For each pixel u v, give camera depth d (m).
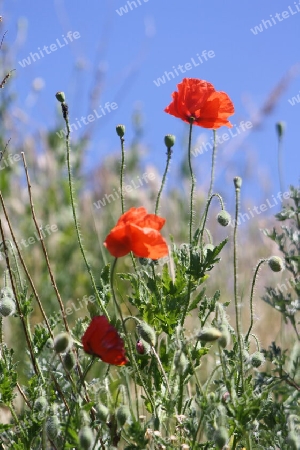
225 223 1.71
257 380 1.85
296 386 1.87
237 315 1.66
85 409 1.61
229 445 1.75
